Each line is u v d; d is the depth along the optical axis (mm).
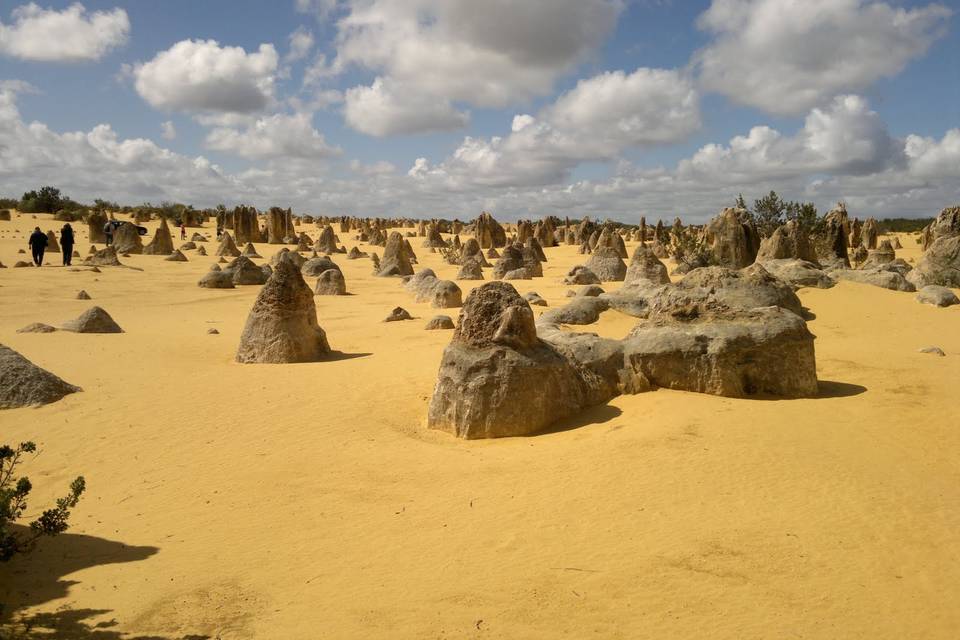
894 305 22391
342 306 27547
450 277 40625
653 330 12555
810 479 8125
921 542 6652
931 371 13758
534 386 10547
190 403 12320
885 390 12273
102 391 13055
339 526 7367
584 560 6383
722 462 8617
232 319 24250
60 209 88938
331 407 12086
